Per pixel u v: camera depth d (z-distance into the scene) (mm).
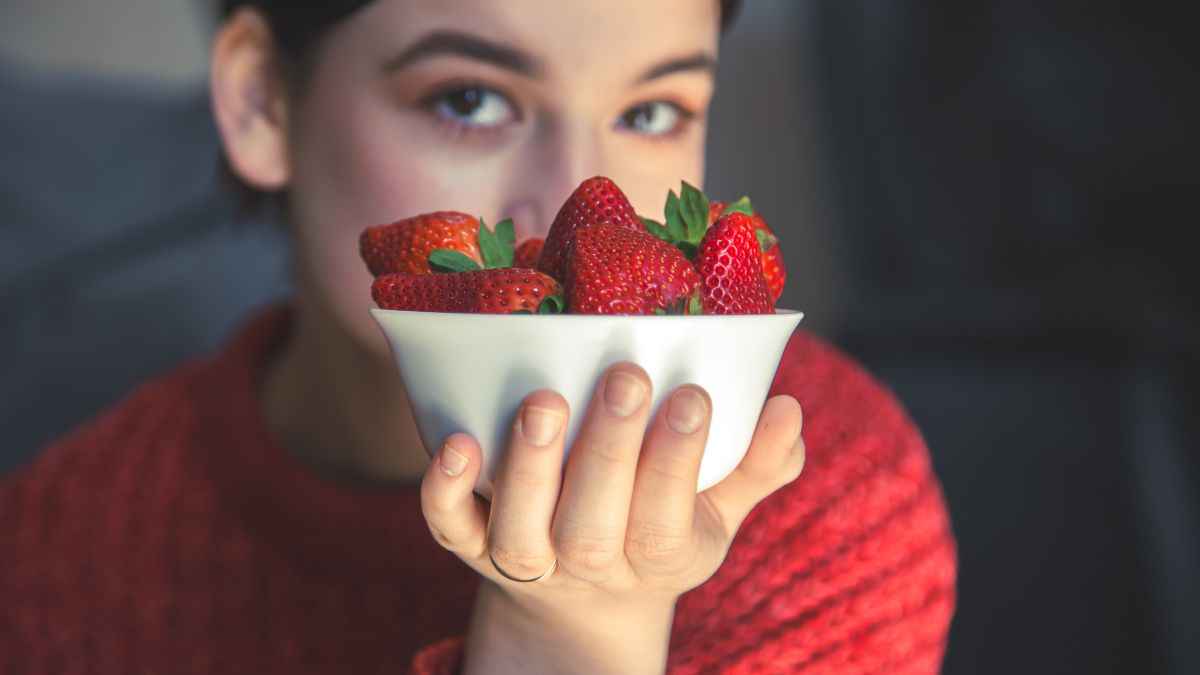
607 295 490
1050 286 1768
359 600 772
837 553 698
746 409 508
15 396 1480
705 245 518
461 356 490
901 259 1904
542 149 727
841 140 1932
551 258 533
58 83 1621
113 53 1880
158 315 1551
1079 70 1689
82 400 1505
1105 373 1705
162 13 1884
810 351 835
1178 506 1609
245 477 791
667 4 708
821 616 680
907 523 730
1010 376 1771
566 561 496
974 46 1760
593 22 701
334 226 772
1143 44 1647
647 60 713
